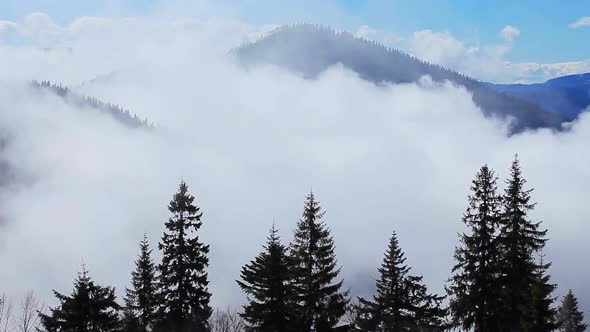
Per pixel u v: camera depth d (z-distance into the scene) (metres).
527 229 32.16
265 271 30.53
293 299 30.84
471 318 32.16
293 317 30.53
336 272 31.97
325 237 32.09
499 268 31.27
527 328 34.38
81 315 28.83
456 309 32.69
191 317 34.91
